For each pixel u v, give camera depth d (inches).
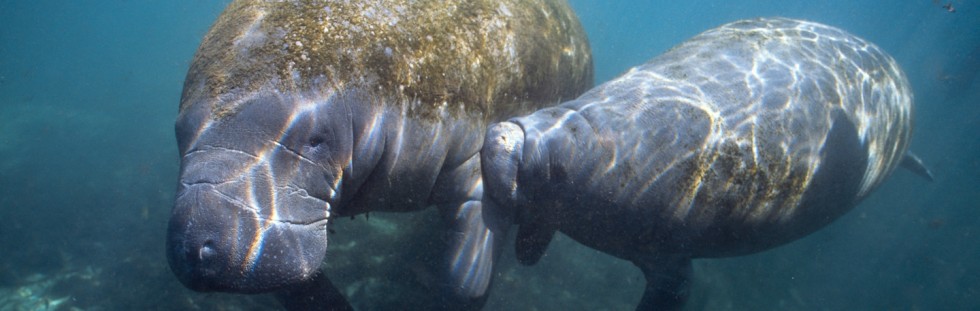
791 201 156.8
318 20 104.9
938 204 497.7
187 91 95.0
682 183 138.7
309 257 96.0
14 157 571.2
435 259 206.2
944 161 608.4
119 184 447.5
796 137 148.9
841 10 4259.4
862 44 192.9
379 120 109.7
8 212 410.6
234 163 86.4
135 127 673.6
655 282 168.7
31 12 4392.2
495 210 147.0
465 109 133.5
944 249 420.8
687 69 156.6
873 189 205.0
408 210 146.4
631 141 138.9
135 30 3024.1
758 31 179.0
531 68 165.9
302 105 94.6
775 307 296.5
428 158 126.3
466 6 142.2
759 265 328.5
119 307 247.3
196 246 81.6
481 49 140.3
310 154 97.3
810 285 336.8
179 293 233.0
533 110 176.4
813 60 168.2
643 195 140.3
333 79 100.2
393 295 196.4
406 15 121.6
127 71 1342.3
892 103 188.1
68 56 2027.6
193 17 3127.5
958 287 374.6
